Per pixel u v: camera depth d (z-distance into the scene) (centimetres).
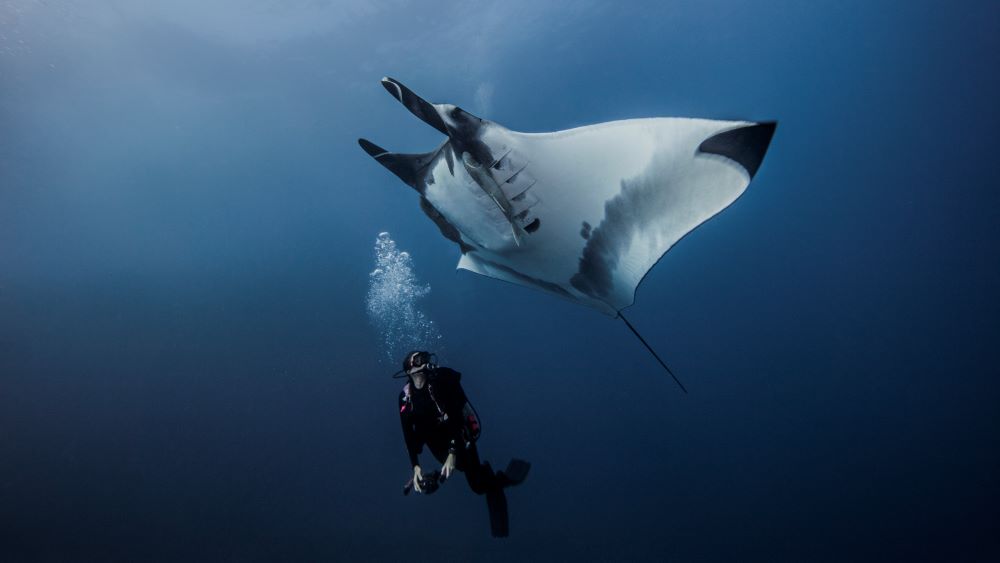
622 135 286
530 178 320
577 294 392
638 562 752
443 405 282
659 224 297
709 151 258
